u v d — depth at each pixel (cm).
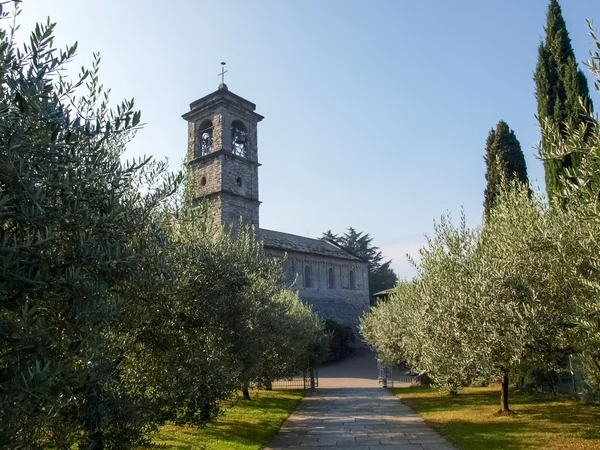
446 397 2234
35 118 508
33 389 386
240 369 1148
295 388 3131
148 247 675
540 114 1975
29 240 436
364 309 6109
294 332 2588
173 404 876
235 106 4331
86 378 508
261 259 1562
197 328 965
